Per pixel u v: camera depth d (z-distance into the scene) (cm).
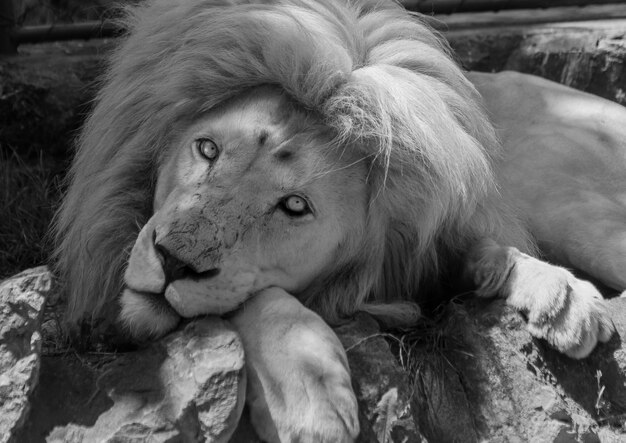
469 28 1042
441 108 607
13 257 799
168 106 622
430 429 596
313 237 585
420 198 616
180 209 557
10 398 526
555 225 750
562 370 625
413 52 636
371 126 589
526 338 617
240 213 561
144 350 559
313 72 579
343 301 627
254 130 578
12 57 957
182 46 623
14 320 543
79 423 534
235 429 536
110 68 710
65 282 665
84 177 666
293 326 544
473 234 670
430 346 630
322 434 507
